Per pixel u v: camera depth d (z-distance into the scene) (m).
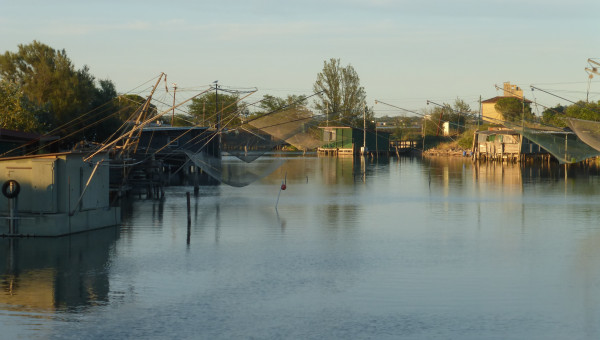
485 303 21.12
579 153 60.88
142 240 31.95
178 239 32.44
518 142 98.19
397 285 23.47
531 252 29.23
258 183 66.75
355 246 30.86
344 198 52.03
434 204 47.69
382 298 21.80
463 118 145.88
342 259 27.92
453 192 56.62
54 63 63.19
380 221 38.97
